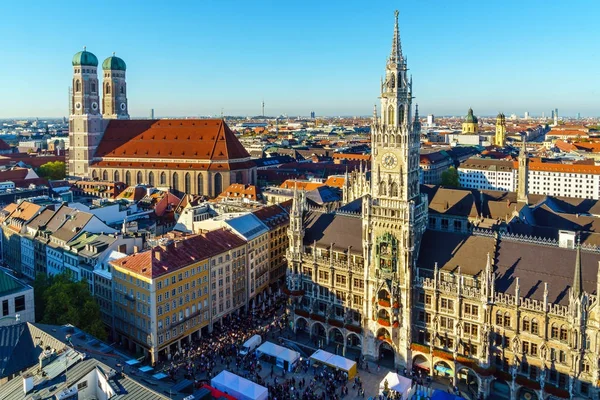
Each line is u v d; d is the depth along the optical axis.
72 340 91.38
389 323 123.75
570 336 101.06
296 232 140.38
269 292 171.62
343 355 131.50
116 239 153.62
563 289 106.00
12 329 90.94
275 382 114.25
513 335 108.00
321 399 109.69
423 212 126.50
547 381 105.50
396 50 119.00
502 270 113.88
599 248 131.75
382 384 109.19
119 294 135.62
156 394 70.31
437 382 117.56
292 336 141.12
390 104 119.69
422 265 122.81
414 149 122.12
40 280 133.00
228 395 102.19
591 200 192.50
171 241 143.12
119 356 92.00
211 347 132.00
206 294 141.62
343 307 134.50
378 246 123.69
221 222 161.25
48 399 72.12
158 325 127.38
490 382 111.25
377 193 123.31
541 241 131.00
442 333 118.19
